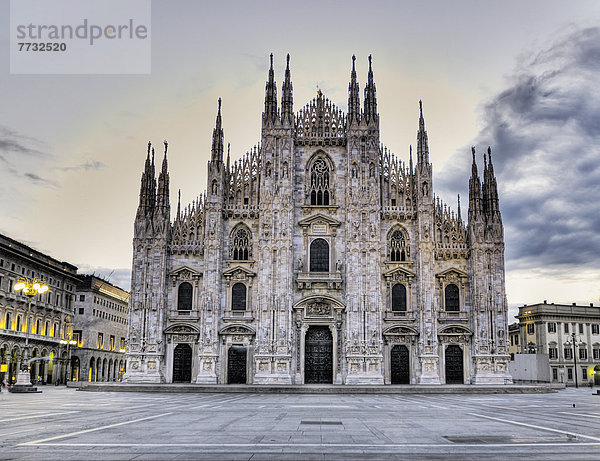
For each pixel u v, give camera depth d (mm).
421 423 32969
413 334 85812
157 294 86750
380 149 91500
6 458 20078
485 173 89750
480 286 86375
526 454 21719
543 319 141000
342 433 27906
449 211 90250
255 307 86875
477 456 21250
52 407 43812
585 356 142375
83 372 142875
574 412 41688
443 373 85250
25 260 113812
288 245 86875
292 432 28172
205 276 86438
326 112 92875
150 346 85438
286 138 89750
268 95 91188
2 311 104875
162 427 29734
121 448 22359
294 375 85188
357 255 86750
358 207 87938
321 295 86188
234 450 22234
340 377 85000
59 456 20500
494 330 85375
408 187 90375
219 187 88438
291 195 88250
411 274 87188
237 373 85688
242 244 89250
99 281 155000
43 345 120625
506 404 51500
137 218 88438
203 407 45625
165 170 89938
